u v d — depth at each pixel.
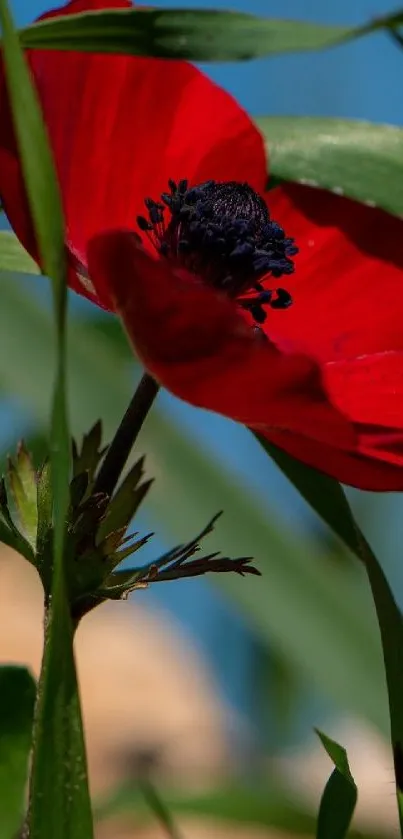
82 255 0.32
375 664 0.37
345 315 0.33
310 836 0.39
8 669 0.32
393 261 0.33
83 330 0.39
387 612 0.30
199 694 0.77
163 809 0.35
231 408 0.28
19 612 0.74
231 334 0.27
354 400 0.32
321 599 0.37
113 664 0.78
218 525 0.37
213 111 0.33
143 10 0.27
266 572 0.37
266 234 0.32
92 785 0.65
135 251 0.27
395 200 0.31
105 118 0.32
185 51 0.27
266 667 0.49
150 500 0.37
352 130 0.32
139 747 0.69
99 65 0.32
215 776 0.57
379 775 0.55
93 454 0.30
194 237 0.32
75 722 0.27
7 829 0.32
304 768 0.55
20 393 0.38
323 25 0.27
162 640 0.84
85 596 0.29
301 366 0.27
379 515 0.43
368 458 0.29
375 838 0.37
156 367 0.28
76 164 0.32
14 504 0.29
